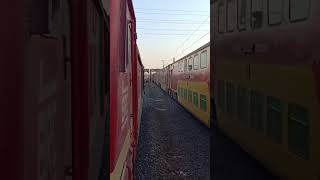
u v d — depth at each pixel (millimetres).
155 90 85500
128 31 6457
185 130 23734
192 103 26531
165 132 23062
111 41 3730
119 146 4156
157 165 14469
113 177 3637
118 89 3965
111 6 3762
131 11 7859
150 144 18984
